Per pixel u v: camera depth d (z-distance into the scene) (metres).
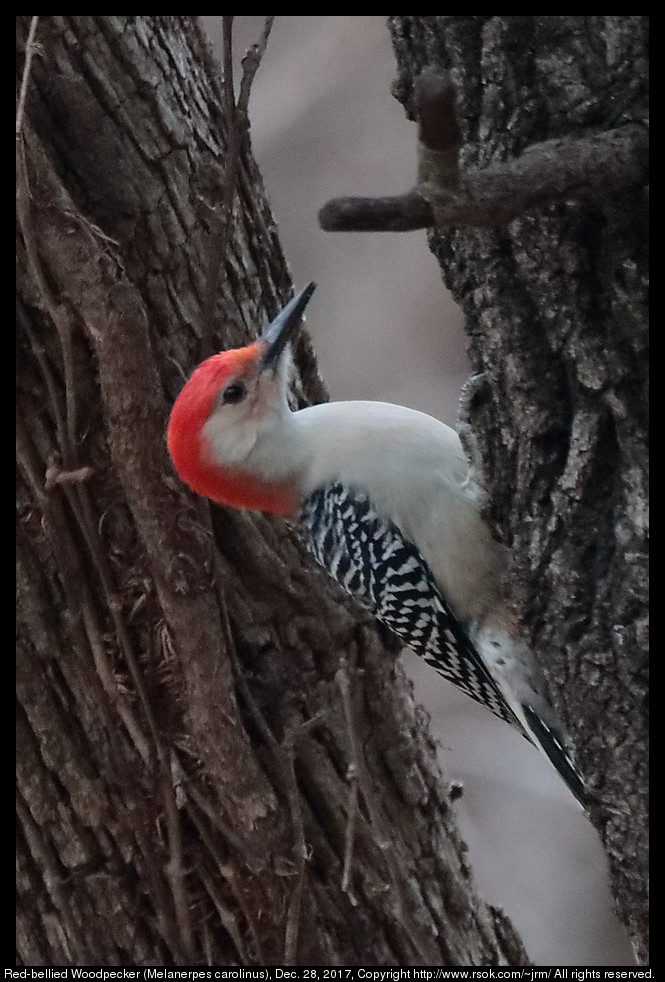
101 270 6.10
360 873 7.26
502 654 6.43
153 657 6.75
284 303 7.45
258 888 7.00
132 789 6.81
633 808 5.06
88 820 6.85
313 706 7.12
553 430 5.26
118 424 6.35
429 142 4.17
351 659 7.23
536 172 4.50
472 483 6.45
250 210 7.11
